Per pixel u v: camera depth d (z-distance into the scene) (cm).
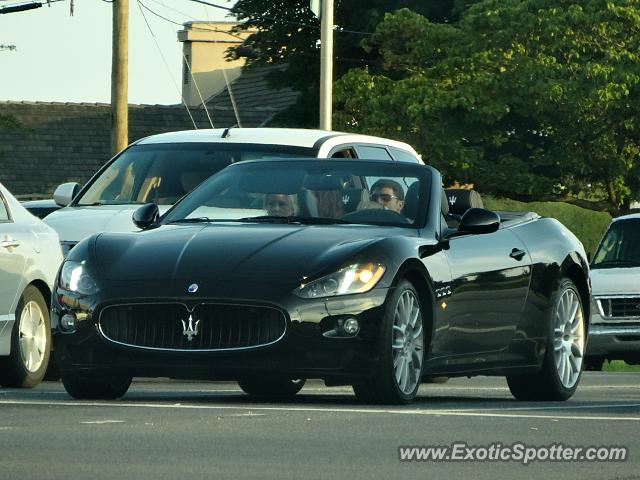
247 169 2069
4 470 1147
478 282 1978
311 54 7894
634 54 6238
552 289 2153
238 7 8012
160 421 1512
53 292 1831
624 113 6384
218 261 1769
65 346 1795
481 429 1495
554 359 2159
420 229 1934
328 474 1164
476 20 6406
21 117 8688
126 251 1831
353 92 6725
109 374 1773
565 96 6181
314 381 2678
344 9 7881
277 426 1483
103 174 2844
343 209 1961
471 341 1975
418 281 1861
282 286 1734
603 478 1187
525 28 6319
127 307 1761
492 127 6506
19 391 2122
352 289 1756
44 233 2420
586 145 6481
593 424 1567
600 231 8575
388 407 1764
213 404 1745
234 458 1245
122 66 5588
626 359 4184
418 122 6431
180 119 9031
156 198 2759
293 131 2916
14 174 8412
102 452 1264
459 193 2467
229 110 9175
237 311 1730
